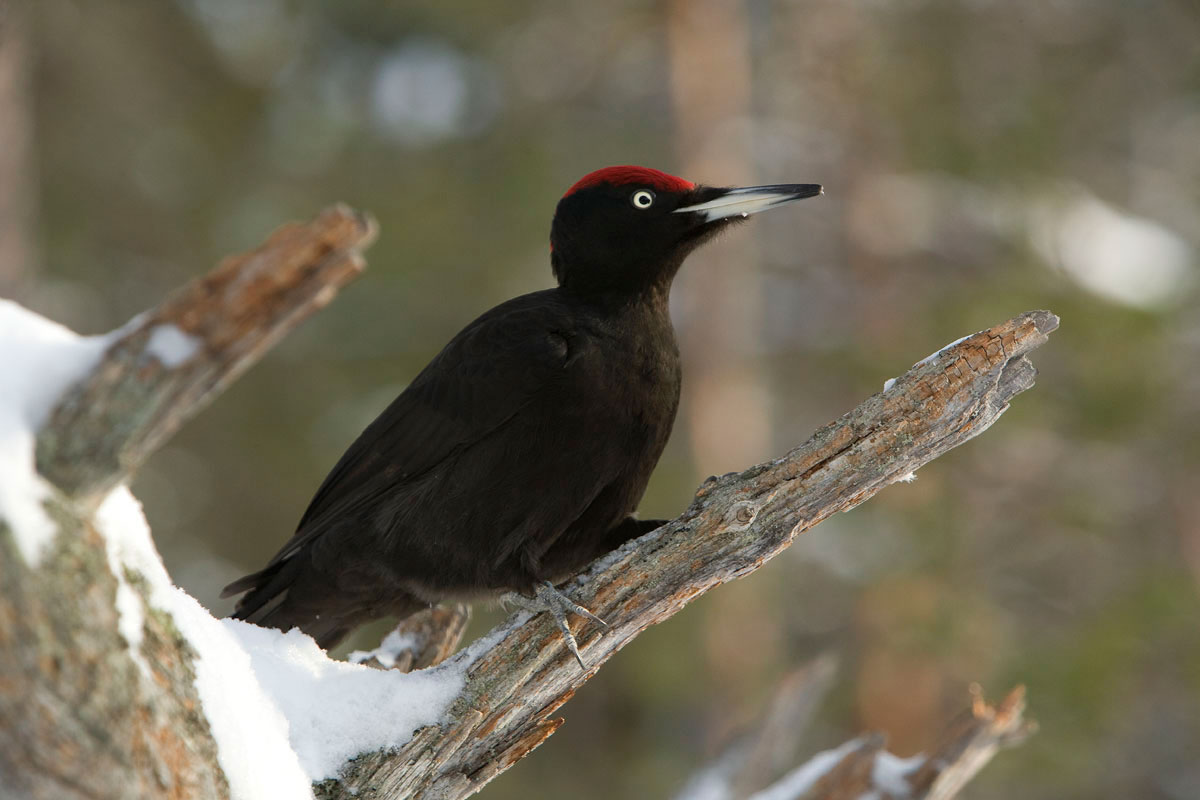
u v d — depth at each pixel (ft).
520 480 17.35
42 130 52.49
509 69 56.85
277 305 8.87
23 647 8.80
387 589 17.94
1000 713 18.65
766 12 56.29
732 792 21.38
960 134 51.31
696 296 53.62
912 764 18.66
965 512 51.85
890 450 13.61
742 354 54.29
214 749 10.87
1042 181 51.03
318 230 8.61
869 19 53.26
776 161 58.18
